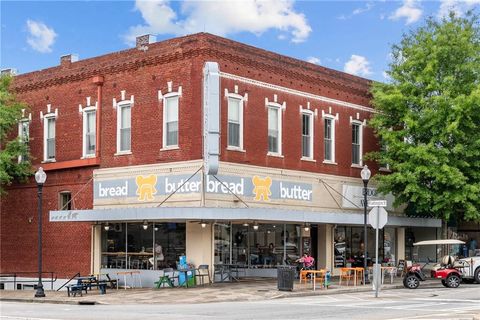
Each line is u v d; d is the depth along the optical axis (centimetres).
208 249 3212
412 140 3919
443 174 3706
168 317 1928
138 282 3325
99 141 3575
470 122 3734
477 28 3894
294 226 3716
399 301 2516
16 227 3966
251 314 2005
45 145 3853
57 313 2147
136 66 3450
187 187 3178
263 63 3491
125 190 3438
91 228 3591
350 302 2475
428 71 3772
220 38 3297
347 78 4056
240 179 3309
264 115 3488
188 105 3219
